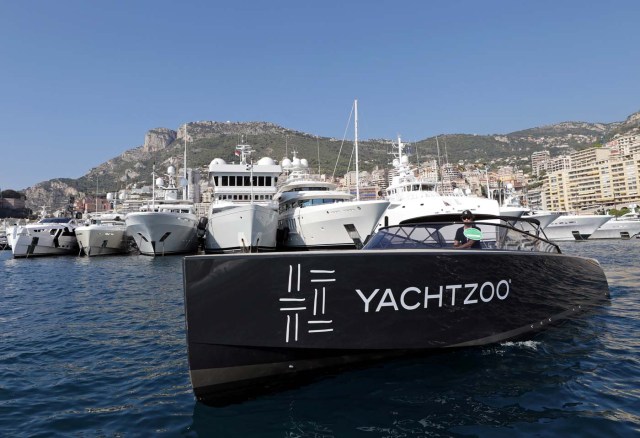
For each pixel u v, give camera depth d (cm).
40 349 851
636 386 532
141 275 2439
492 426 432
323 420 453
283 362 536
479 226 714
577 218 5725
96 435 454
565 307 816
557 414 457
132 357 777
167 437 438
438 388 525
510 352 653
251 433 432
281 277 513
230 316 502
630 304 1053
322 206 2952
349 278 537
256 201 3581
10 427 480
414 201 3081
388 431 425
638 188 11225
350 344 547
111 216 5528
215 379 507
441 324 600
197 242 4284
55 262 3828
